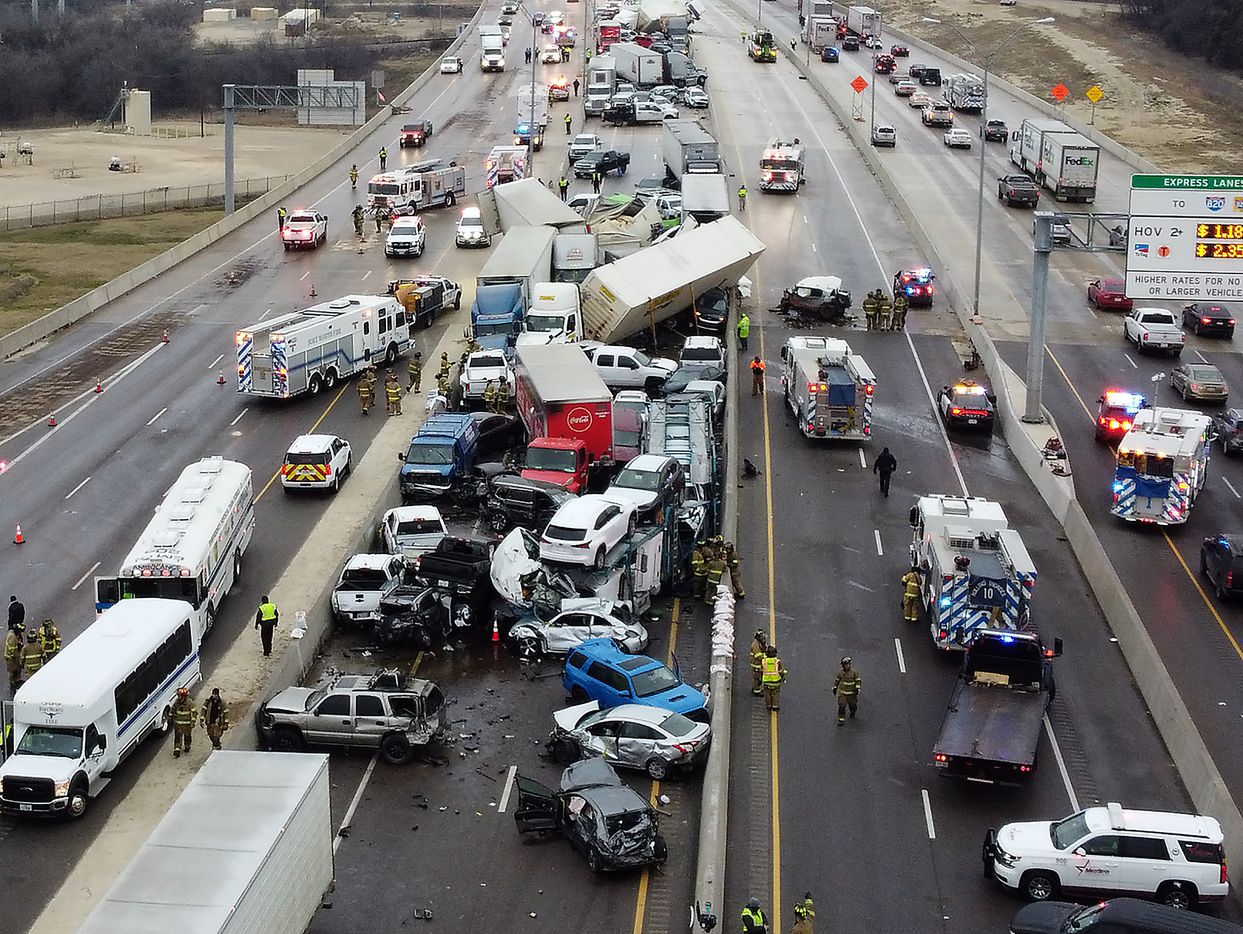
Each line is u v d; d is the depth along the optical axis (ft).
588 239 267.39
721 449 194.29
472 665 143.84
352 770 123.34
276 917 89.10
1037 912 97.30
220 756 99.09
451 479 181.47
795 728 131.03
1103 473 197.06
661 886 107.34
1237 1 604.49
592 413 186.19
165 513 147.33
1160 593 160.45
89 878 106.22
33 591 152.97
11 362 236.22
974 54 610.65
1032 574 142.51
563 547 149.89
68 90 607.37
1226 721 133.08
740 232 261.44
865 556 169.58
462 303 272.31
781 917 103.09
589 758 119.24
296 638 138.41
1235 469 201.98
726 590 154.61
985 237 329.72
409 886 106.42
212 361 235.40
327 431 203.72
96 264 315.37
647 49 508.53
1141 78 545.44
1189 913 92.43
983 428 212.23
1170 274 183.62
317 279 286.46
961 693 127.95
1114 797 120.78
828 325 264.31
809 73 522.06
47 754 113.80
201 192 402.72
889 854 111.65
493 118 461.78
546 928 101.76
